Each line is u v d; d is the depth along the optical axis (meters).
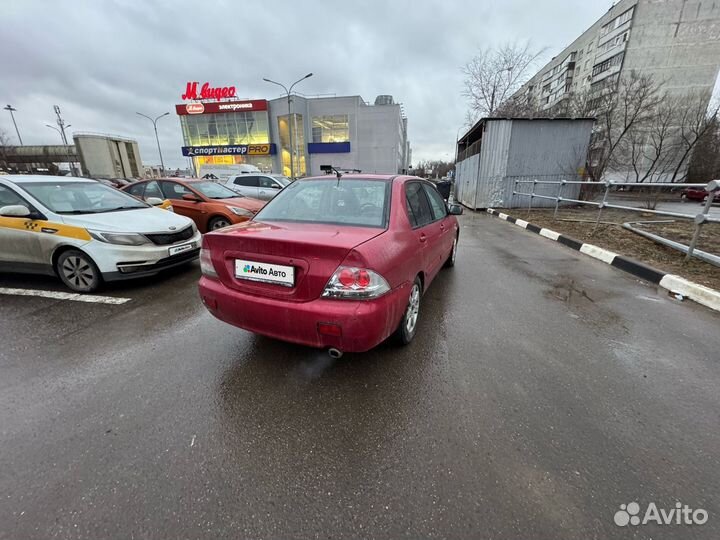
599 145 20.66
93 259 3.65
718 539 1.23
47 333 2.87
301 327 1.94
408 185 2.98
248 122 36.84
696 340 2.79
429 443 1.69
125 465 1.55
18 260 3.87
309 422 1.84
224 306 2.16
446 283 4.28
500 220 11.32
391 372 2.29
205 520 1.31
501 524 1.29
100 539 1.24
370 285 1.86
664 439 1.71
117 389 2.12
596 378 2.25
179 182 6.98
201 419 1.86
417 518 1.32
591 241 6.44
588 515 1.32
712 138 24.27
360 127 37.19
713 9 28.14
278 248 1.95
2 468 1.53
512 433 1.75
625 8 30.81
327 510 1.35
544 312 3.36
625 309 3.45
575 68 40.53
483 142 13.52
